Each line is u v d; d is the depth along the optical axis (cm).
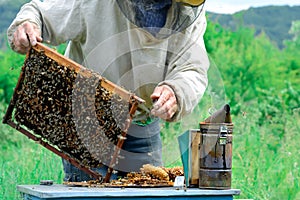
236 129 915
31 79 496
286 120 977
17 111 507
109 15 534
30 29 515
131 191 461
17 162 837
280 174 807
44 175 730
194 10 505
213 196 474
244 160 824
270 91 1302
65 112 494
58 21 545
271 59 1523
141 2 496
